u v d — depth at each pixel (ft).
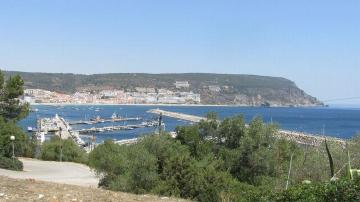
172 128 565.53
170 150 104.01
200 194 78.74
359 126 550.36
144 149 95.20
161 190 79.92
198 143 158.61
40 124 548.72
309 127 528.63
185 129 162.09
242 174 141.59
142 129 611.88
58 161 227.40
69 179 121.29
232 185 80.33
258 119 154.81
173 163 84.23
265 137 148.05
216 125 165.58
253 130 148.97
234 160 143.74
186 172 82.23
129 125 636.89
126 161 94.73
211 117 166.71
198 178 79.92
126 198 43.88
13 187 43.11
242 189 70.79
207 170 83.56
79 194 42.63
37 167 164.55
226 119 164.04
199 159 134.31
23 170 143.54
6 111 193.06
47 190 43.21
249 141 144.97
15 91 193.47
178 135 163.32
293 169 63.67
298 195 38.11
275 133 151.53
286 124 597.93
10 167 137.80
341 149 63.00
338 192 34.68
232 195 61.93
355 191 34.06
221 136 163.73
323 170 60.85
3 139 168.86
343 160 59.93
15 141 177.58
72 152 236.63
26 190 42.06
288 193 39.55
